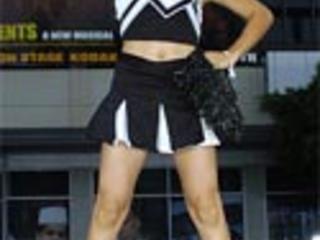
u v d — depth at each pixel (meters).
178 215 22.33
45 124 22.44
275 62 22.73
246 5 3.69
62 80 22.80
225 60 3.65
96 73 22.67
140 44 3.61
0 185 22.45
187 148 3.57
